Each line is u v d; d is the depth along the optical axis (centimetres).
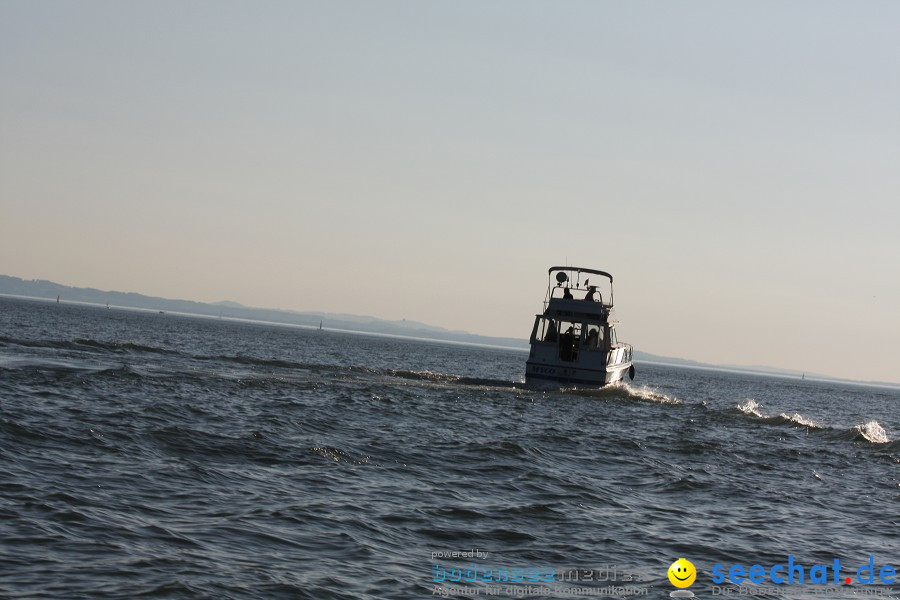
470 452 2861
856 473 3194
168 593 1364
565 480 2534
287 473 2303
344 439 2908
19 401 3033
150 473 2139
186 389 3850
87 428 2602
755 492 2608
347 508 1980
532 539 1878
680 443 3547
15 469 2038
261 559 1573
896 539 2156
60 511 1734
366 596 1438
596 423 4081
